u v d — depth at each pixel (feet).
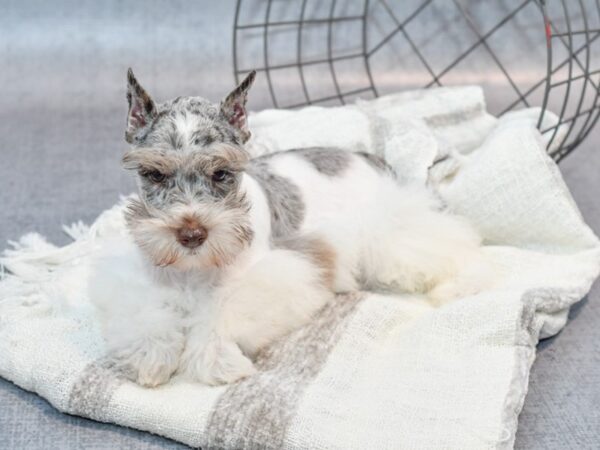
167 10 4.09
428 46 4.08
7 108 3.95
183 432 2.15
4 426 2.24
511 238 2.92
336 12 4.04
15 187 3.41
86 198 3.36
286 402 2.19
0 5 4.09
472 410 2.15
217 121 2.32
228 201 2.28
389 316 2.55
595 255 2.79
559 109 3.93
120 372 2.30
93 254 2.72
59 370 2.29
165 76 4.05
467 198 2.93
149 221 2.20
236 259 2.43
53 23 4.10
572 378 2.42
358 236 2.75
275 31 4.06
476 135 3.37
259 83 4.08
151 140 2.27
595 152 3.72
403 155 3.05
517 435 2.23
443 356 2.35
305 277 2.53
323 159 2.84
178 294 2.41
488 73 4.06
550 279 2.70
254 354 2.42
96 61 4.08
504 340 2.35
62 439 2.20
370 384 2.30
